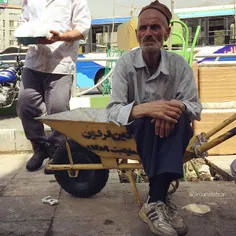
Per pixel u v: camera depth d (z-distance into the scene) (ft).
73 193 10.27
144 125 7.54
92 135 8.93
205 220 8.70
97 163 9.85
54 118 9.53
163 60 8.27
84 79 47.91
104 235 8.03
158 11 8.01
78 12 12.03
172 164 7.16
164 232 7.36
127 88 8.36
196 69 15.10
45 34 11.37
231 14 44.32
